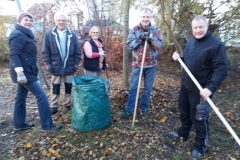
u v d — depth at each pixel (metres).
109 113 3.54
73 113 3.46
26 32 3.11
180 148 3.13
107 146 3.12
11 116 4.04
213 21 5.80
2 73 7.03
